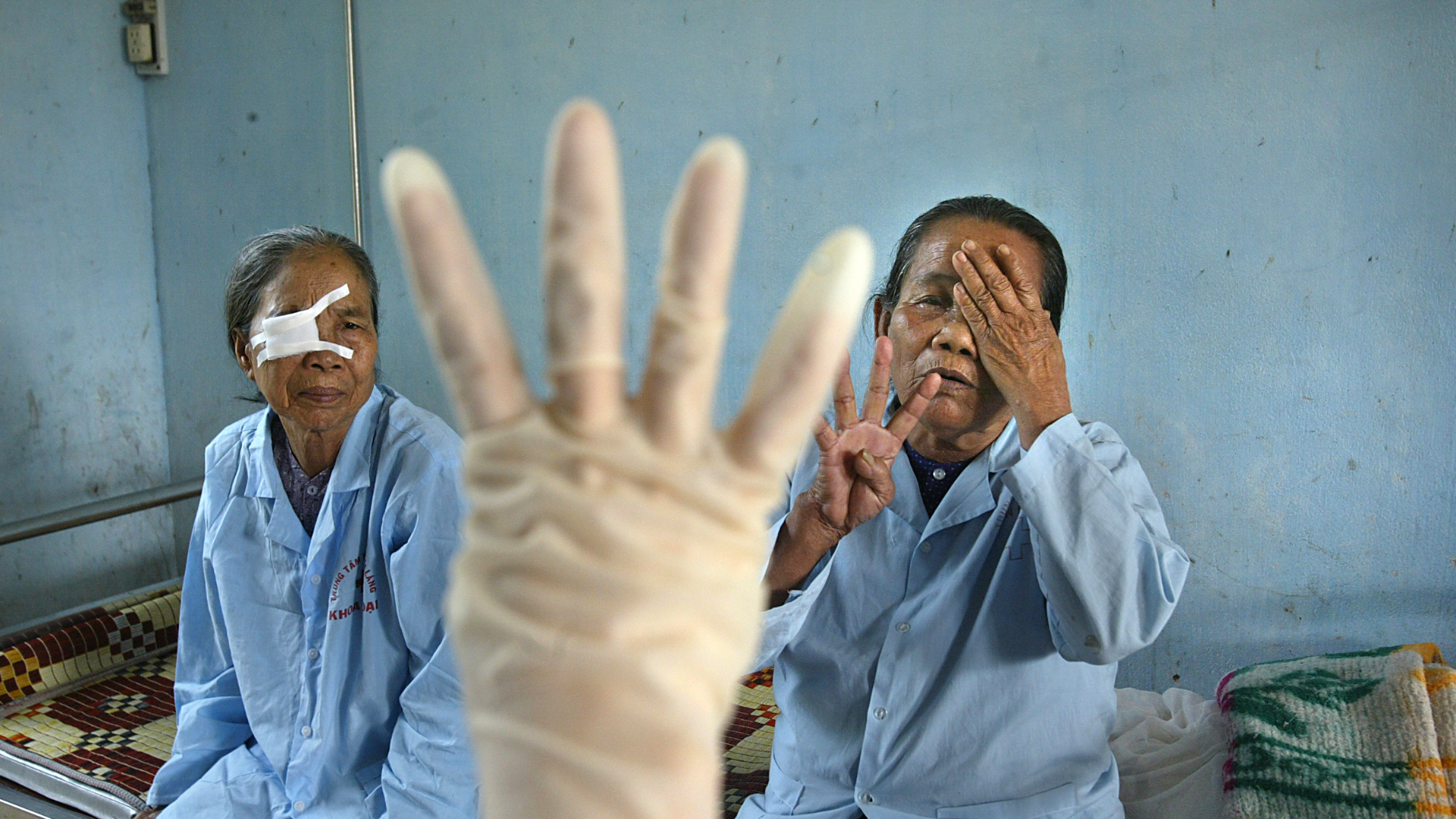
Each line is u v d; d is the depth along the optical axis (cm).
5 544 284
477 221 309
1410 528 213
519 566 31
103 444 338
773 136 267
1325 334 216
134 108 344
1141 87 226
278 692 169
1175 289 228
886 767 139
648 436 32
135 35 337
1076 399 241
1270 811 162
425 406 323
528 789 30
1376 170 208
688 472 31
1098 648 126
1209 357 227
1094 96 230
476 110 303
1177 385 230
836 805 144
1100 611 123
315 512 169
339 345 157
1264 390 222
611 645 30
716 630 31
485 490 32
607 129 31
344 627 163
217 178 340
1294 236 216
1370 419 214
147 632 286
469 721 32
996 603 138
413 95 311
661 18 276
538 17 291
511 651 31
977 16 240
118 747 234
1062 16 231
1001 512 139
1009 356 124
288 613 168
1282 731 171
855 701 144
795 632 129
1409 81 203
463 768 153
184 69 339
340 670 163
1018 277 123
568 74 290
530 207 300
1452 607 211
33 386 318
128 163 344
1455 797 157
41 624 271
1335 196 211
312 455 167
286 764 167
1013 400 125
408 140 314
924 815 138
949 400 131
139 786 215
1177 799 173
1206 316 226
